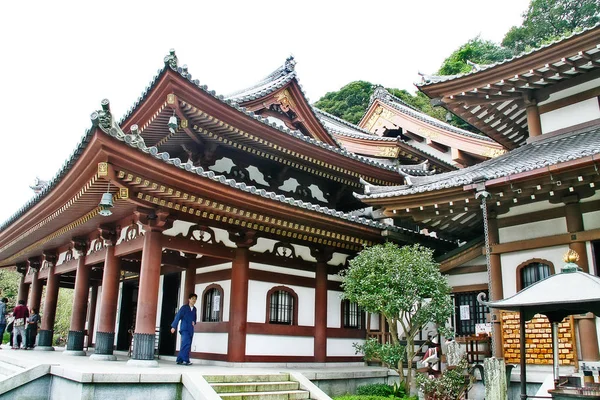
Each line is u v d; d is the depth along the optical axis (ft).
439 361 44.96
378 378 45.47
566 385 28.04
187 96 45.37
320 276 52.24
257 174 58.44
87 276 53.16
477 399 40.09
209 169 53.93
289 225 45.34
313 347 50.31
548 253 40.11
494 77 45.14
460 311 48.21
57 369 31.78
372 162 62.28
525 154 44.42
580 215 38.65
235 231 46.14
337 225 47.47
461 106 49.67
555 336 29.60
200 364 44.91
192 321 44.16
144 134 52.70
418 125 106.22
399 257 40.06
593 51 40.34
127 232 45.06
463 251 47.14
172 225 41.11
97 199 40.78
